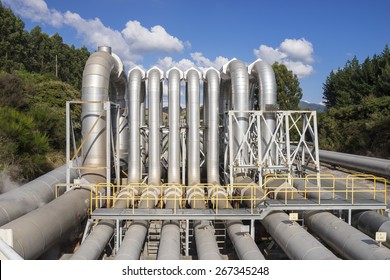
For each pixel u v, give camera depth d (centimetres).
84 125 1533
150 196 1381
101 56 1641
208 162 1773
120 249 950
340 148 4112
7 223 979
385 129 3528
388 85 4606
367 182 2295
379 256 821
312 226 1169
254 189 1251
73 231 1231
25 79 3916
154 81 1752
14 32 5444
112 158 1817
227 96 2180
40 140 2186
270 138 1670
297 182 1761
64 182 1620
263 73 1703
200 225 1176
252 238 1082
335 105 5675
